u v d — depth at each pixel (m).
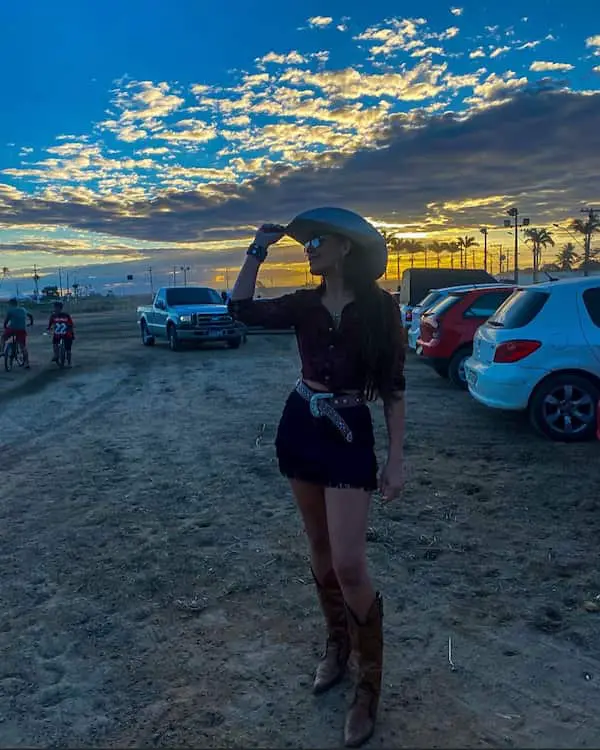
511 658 3.08
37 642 3.36
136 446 7.49
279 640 3.31
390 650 3.18
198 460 6.77
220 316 19.88
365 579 2.59
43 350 21.81
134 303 85.00
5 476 6.44
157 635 3.39
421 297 21.39
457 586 3.81
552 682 2.89
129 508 5.36
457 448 6.88
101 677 3.04
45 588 3.97
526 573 3.96
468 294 11.00
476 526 4.71
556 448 6.81
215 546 4.52
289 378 12.90
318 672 2.91
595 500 5.17
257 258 2.67
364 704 2.61
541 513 4.94
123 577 4.08
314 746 2.55
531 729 2.60
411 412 8.90
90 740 2.62
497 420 8.29
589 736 2.54
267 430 8.10
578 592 3.70
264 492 5.65
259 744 2.56
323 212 2.53
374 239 2.51
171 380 13.20
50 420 9.38
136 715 2.76
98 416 9.51
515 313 7.50
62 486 6.04
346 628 2.93
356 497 2.53
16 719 2.76
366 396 2.66
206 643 3.30
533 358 7.11
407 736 2.57
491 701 2.78
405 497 5.35
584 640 3.22
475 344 8.23
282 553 4.35
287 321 2.65
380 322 2.54
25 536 4.81
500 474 5.93
